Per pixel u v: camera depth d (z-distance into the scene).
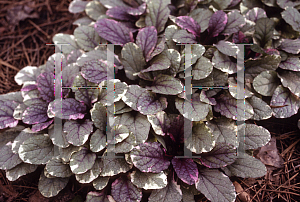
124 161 0.89
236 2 0.98
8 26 1.08
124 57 0.92
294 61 0.92
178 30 0.93
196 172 0.87
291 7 0.95
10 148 0.91
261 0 0.98
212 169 0.89
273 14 0.98
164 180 0.87
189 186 0.89
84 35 0.97
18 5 1.09
